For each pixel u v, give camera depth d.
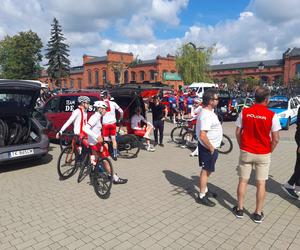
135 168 7.33
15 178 6.57
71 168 6.59
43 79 68.19
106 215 4.64
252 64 72.44
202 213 4.68
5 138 7.06
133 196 5.43
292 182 5.23
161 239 3.91
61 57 51.53
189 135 9.80
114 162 7.93
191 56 45.47
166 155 8.77
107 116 7.78
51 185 6.08
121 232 4.10
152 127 9.43
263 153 4.15
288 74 63.06
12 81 6.76
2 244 3.83
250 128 4.16
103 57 69.75
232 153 9.02
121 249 3.69
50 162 7.97
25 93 7.16
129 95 9.22
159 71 61.88
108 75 65.81
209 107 4.66
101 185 5.53
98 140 5.61
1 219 4.54
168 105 16.86
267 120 4.03
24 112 7.50
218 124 4.72
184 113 17.16
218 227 4.22
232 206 4.94
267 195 5.42
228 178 6.44
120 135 8.65
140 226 4.27
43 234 4.07
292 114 15.02
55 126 10.48
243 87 51.19
